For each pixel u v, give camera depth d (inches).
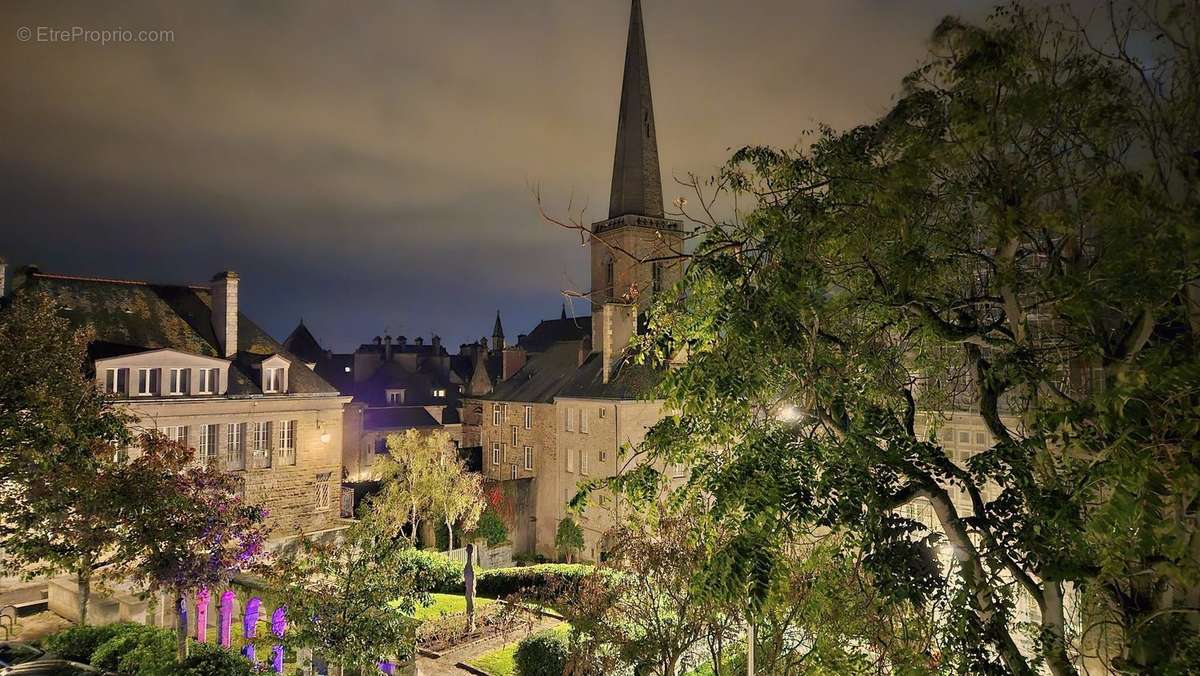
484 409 1991.9
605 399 1486.2
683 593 483.8
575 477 1576.0
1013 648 257.8
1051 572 234.8
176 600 497.4
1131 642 238.7
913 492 272.2
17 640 608.1
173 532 491.5
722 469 259.1
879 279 290.2
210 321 1341.0
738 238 284.4
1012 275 260.5
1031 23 252.1
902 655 298.0
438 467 1330.0
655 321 314.7
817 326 279.9
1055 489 246.7
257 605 571.5
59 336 572.7
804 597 364.2
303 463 1306.6
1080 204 246.1
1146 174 249.8
